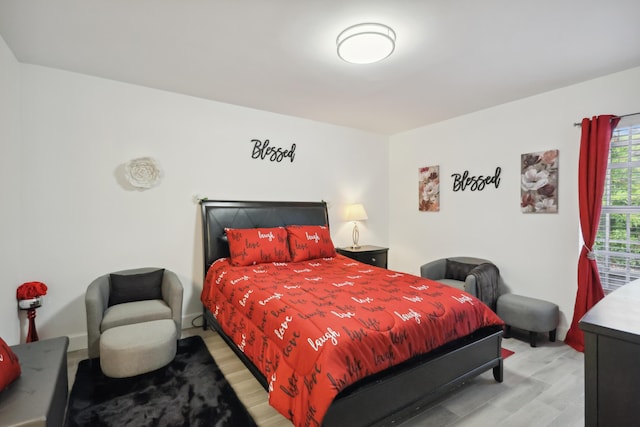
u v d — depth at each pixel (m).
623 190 2.75
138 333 2.21
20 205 2.51
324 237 3.61
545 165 3.11
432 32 2.02
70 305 2.73
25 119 2.53
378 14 1.82
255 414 1.87
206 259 3.29
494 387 2.19
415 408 1.75
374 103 3.45
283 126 3.91
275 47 2.24
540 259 3.18
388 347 1.65
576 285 2.92
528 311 2.88
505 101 3.38
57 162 2.67
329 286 2.33
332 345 1.49
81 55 2.39
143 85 3.01
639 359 0.91
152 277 2.87
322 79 2.80
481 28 1.97
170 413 1.85
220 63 2.50
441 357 1.86
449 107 3.57
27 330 2.52
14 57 2.39
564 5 1.74
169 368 2.39
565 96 2.97
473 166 3.77
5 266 2.19
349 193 4.53
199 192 3.36
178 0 1.72
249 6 1.76
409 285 2.38
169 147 3.18
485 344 2.14
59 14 1.86
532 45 2.19
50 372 1.49
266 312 1.93
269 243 3.22
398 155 4.79
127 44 2.22
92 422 1.76
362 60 2.21
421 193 4.41
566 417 1.88
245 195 3.65
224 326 2.49
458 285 3.37
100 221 2.86
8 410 1.21
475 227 3.76
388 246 4.90
